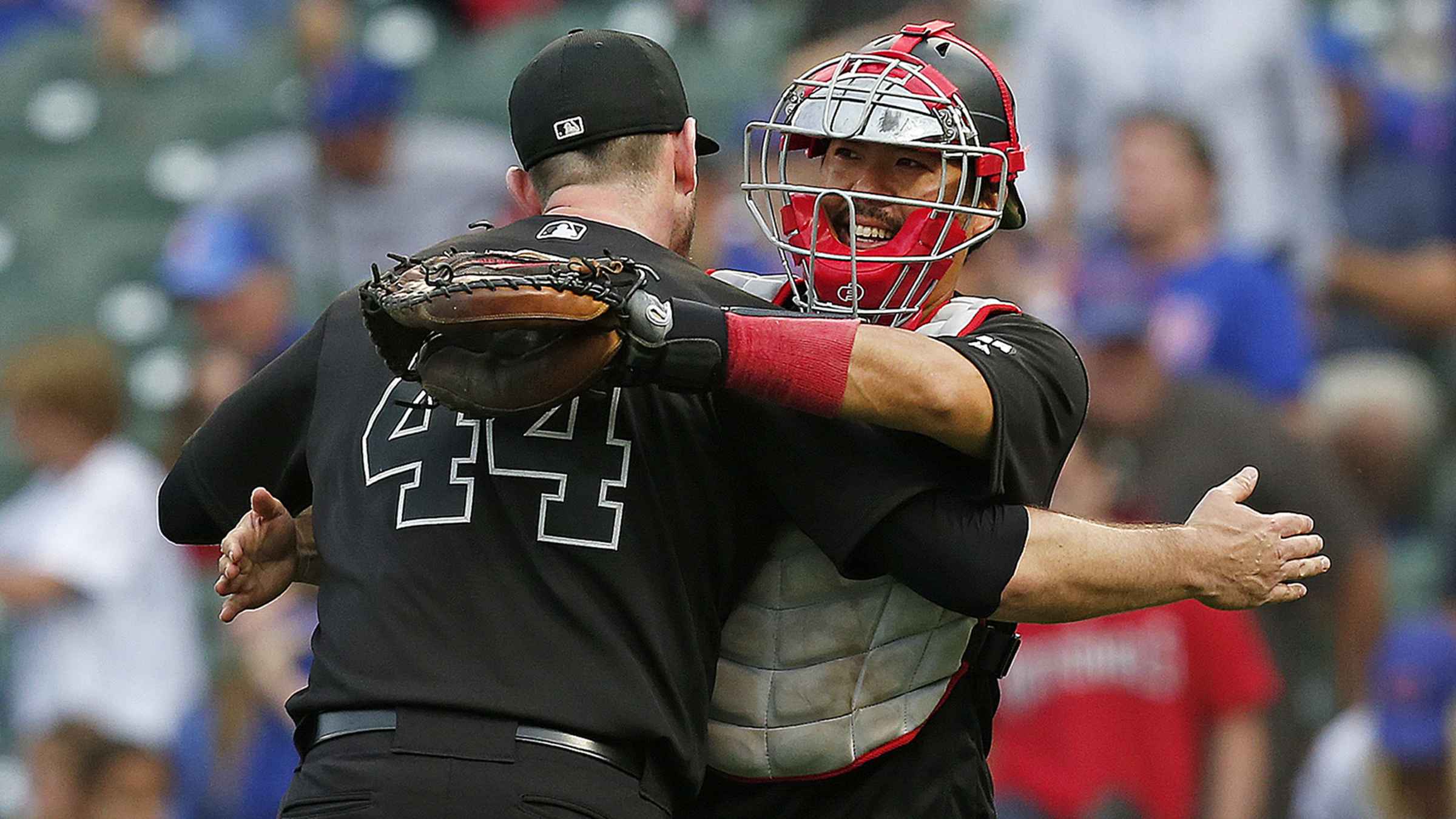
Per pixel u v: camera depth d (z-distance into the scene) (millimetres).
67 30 41562
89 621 23469
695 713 9680
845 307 10531
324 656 9578
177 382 32094
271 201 30156
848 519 9562
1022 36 29328
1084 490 20906
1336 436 26375
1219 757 19875
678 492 9695
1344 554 22297
